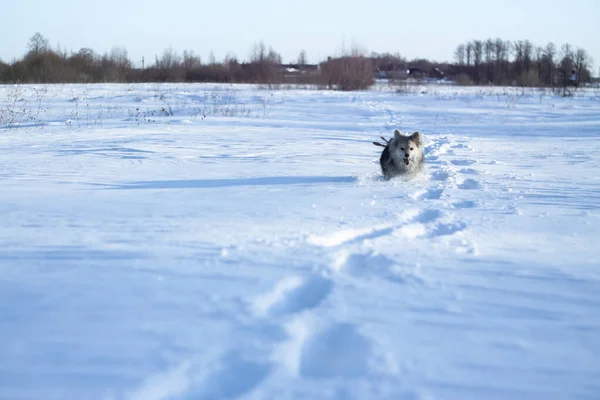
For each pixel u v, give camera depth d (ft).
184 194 23.68
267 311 10.82
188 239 15.60
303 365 8.84
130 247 14.70
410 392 8.07
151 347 9.07
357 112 92.73
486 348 9.56
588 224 19.38
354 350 9.44
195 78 228.84
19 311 10.43
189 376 8.24
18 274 12.51
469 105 109.70
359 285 12.39
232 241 15.44
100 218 18.51
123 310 10.53
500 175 32.22
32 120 67.26
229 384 8.14
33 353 8.83
